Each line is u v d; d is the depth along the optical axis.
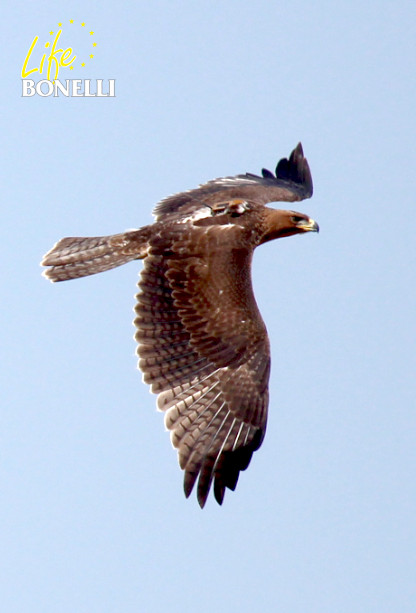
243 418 15.36
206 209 16.97
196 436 15.18
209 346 15.38
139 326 15.50
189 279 15.75
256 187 18.78
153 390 15.20
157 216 17.34
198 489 15.07
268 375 15.50
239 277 15.92
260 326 15.55
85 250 17.12
